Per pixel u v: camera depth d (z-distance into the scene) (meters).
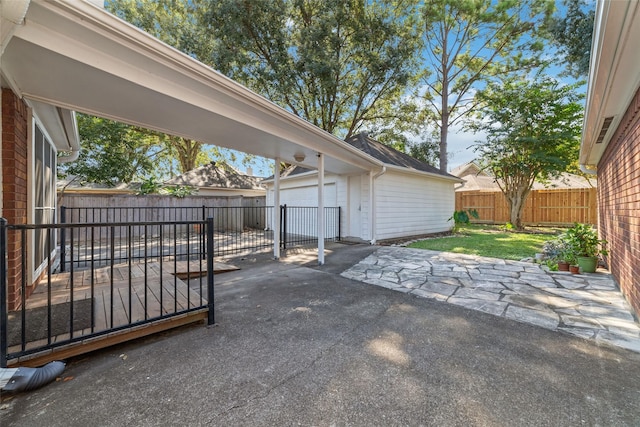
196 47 11.53
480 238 9.31
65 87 2.75
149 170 16.11
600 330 2.70
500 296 3.70
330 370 2.07
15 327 2.37
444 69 14.89
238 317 3.06
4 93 2.73
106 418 1.60
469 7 12.12
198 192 14.01
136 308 2.82
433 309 3.27
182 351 2.35
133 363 2.17
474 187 17.23
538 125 10.37
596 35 2.22
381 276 4.78
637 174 3.00
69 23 2.05
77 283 3.73
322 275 4.88
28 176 3.30
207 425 1.55
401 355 2.28
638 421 1.56
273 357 2.25
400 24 12.72
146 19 12.71
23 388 1.78
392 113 15.50
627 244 3.41
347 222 9.23
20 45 2.04
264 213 13.48
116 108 3.28
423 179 10.59
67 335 2.20
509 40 13.31
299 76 11.69
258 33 11.16
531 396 1.77
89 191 11.98
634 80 2.72
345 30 12.09
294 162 6.74
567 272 4.88
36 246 3.58
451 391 1.83
